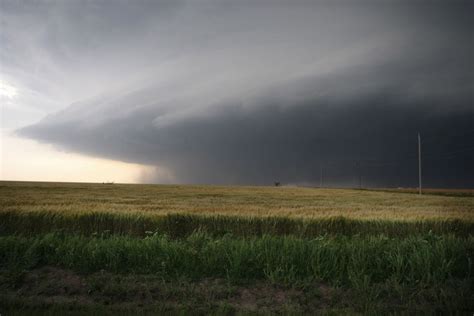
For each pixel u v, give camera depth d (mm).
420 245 7605
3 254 7523
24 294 5875
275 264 6805
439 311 5297
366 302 5531
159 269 6820
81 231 12477
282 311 5262
